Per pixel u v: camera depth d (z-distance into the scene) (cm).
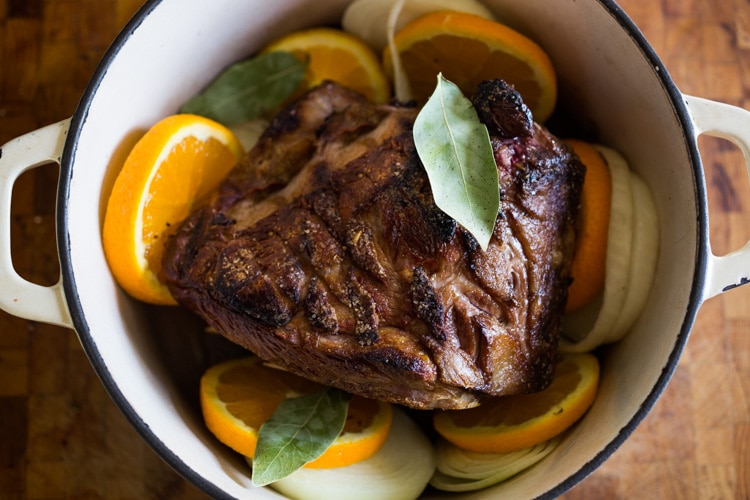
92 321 45
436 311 43
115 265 48
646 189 49
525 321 45
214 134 50
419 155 43
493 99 44
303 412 47
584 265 49
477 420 49
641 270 48
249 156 49
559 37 50
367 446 48
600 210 49
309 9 52
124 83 47
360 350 43
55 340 55
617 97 50
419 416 52
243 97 52
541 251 45
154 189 48
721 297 55
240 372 50
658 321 46
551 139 46
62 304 44
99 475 54
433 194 42
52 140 45
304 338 44
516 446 48
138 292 49
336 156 46
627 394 46
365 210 44
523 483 46
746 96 57
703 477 54
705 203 44
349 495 48
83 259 45
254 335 45
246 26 51
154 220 48
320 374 46
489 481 48
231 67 52
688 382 55
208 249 46
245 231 46
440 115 44
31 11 56
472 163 43
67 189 44
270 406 49
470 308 44
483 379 44
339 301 44
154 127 48
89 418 55
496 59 51
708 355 55
